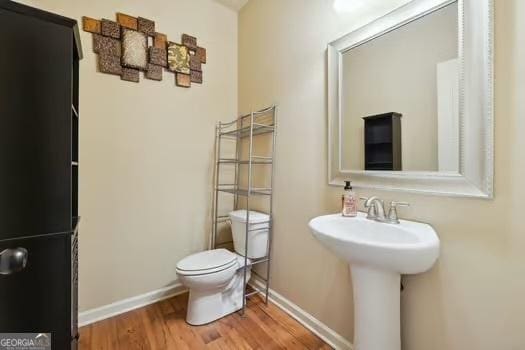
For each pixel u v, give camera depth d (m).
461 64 1.00
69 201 1.03
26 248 0.95
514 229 0.88
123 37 1.85
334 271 1.52
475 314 0.98
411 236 1.01
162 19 2.03
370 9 1.33
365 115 1.36
